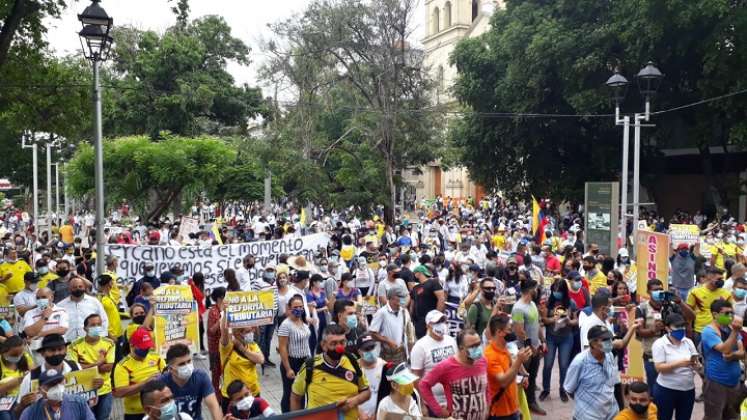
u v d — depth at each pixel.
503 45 33.66
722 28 26.50
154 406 5.19
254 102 41.62
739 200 37.12
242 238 25.19
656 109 31.72
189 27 40.97
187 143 24.00
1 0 13.09
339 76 28.11
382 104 27.81
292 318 8.20
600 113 32.75
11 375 6.50
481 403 5.96
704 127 30.84
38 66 14.91
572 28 30.92
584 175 36.50
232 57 41.91
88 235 24.52
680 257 13.12
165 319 9.05
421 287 10.42
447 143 35.72
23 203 54.25
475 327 8.48
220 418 5.79
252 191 27.73
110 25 11.89
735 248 17.41
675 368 7.17
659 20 26.45
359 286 12.88
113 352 7.23
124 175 23.69
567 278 10.02
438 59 72.88
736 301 9.34
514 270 12.45
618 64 28.36
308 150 27.89
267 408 5.96
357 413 6.06
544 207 41.41
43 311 8.35
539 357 8.68
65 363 6.59
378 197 28.89
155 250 13.04
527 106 33.59
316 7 27.22
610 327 7.79
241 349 7.46
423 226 30.41
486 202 52.06
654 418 6.18
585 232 18.66
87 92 15.95
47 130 16.20
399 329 8.57
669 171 41.34
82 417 5.84
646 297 9.84
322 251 14.55
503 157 38.00
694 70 30.75
